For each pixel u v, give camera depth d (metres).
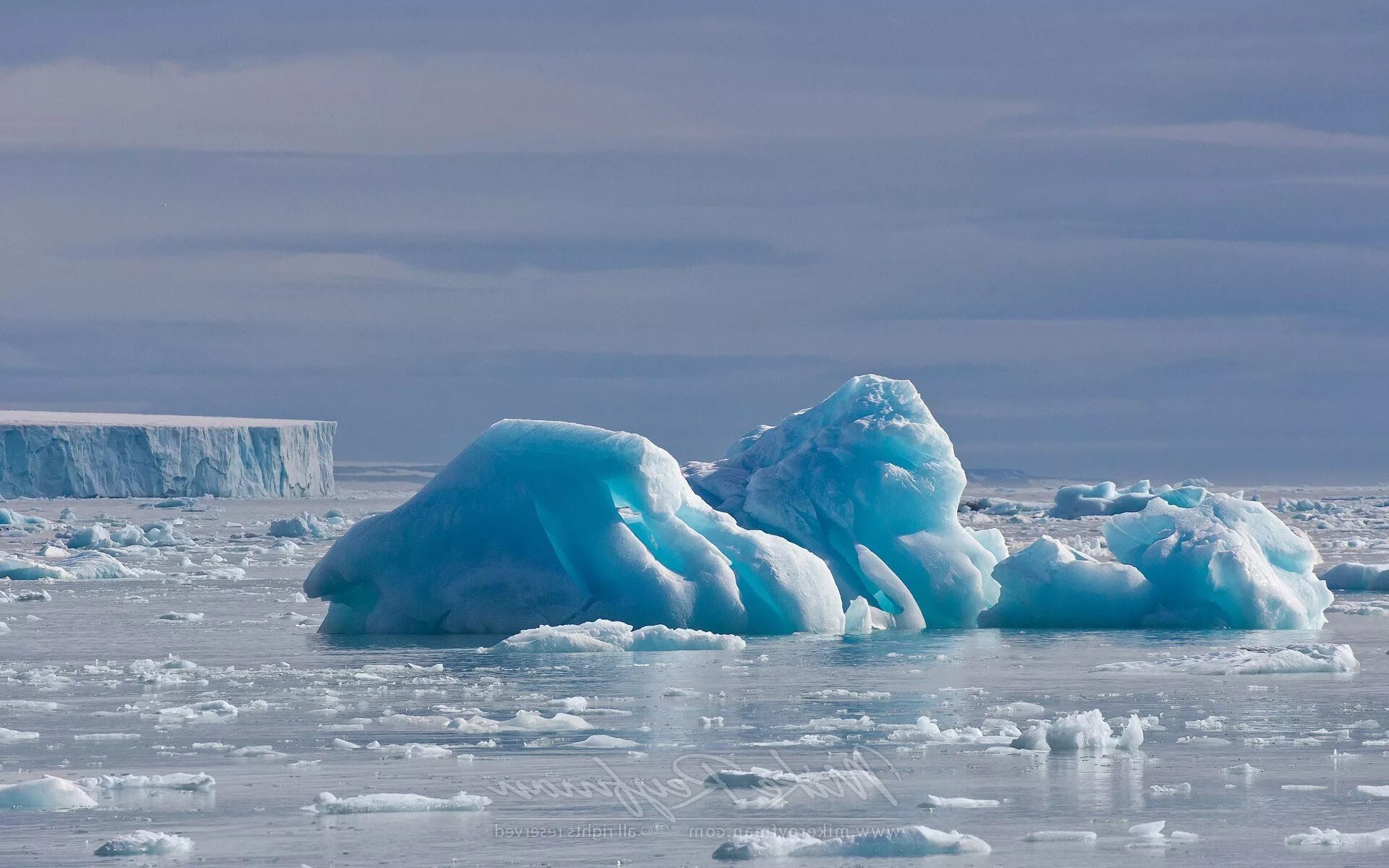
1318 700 61.78
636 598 86.06
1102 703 61.41
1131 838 38.31
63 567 149.62
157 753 50.53
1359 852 36.94
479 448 92.25
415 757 49.41
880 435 100.38
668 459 89.94
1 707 60.88
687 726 55.62
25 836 38.84
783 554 90.50
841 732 54.00
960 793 43.97
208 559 187.75
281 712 59.31
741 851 36.53
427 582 89.56
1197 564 95.25
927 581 96.06
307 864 36.22
